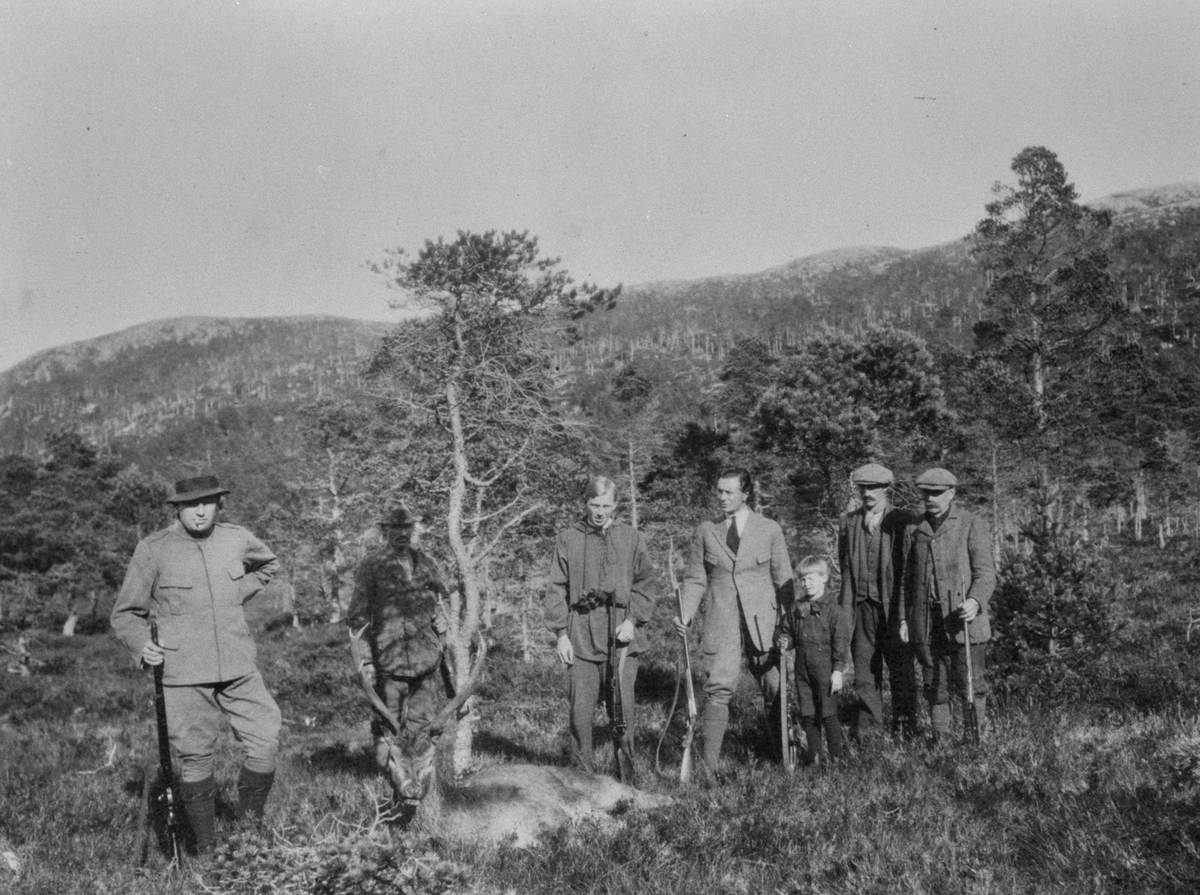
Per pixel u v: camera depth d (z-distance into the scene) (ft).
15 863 15.85
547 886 15.05
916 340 125.08
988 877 14.06
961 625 23.39
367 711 62.13
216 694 17.74
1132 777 17.62
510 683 55.31
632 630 22.75
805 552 106.42
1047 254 115.75
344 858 13.07
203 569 17.29
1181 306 450.30
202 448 590.55
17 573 134.72
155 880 14.80
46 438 183.62
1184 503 167.63
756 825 17.37
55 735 44.57
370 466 34.96
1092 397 109.70
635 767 22.74
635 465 126.31
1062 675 28.30
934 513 24.02
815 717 22.94
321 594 159.33
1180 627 43.73
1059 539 31.42
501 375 31.50
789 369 122.93
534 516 36.63
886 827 16.99
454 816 17.53
